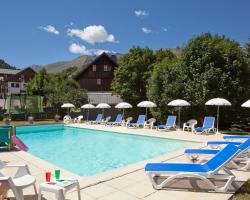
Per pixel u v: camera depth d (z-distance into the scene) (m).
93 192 5.54
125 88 26.48
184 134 15.97
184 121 20.42
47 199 5.12
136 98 26.05
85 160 11.12
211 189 5.58
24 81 60.59
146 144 14.59
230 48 18.19
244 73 18.19
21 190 4.57
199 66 18.33
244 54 18.75
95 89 41.56
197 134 15.91
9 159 8.77
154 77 20.91
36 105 27.91
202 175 5.56
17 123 22.75
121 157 11.62
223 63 18.17
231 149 5.94
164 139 15.09
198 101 17.92
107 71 41.88
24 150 9.49
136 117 26.59
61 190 4.40
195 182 5.95
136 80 26.22
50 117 28.89
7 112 26.58
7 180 4.22
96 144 14.95
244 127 18.92
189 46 19.11
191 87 18.33
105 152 12.70
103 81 41.78
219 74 17.72
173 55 27.78
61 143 15.37
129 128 19.83
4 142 10.76
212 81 17.58
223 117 19.22
